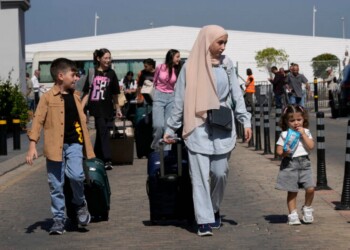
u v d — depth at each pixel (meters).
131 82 32.22
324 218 9.99
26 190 13.80
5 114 26.62
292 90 29.78
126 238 9.09
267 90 41.44
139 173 15.55
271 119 35.06
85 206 9.58
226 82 9.12
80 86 16.02
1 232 9.80
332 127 28.95
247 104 32.97
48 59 42.88
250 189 12.91
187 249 8.38
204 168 8.99
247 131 9.22
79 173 9.29
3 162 18.00
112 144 17.00
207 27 9.09
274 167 16.06
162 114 16.11
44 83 42.78
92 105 16.03
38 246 8.84
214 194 9.28
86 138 9.51
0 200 12.66
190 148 9.02
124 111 22.19
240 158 18.27
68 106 9.35
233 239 8.85
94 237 9.23
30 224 10.33
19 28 30.31
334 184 13.27
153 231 9.47
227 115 8.98
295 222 9.55
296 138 9.34
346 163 10.66
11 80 30.08
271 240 8.74
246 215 10.45
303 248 8.28
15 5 30.12
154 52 42.06
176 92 9.22
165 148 13.48
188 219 9.71
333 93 35.72
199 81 9.01
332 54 82.19
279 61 75.88
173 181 9.52
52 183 9.38
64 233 9.56
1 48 30.16
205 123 9.00
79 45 83.62
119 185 13.80
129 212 10.92
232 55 84.06
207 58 9.02
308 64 79.44
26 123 27.55
